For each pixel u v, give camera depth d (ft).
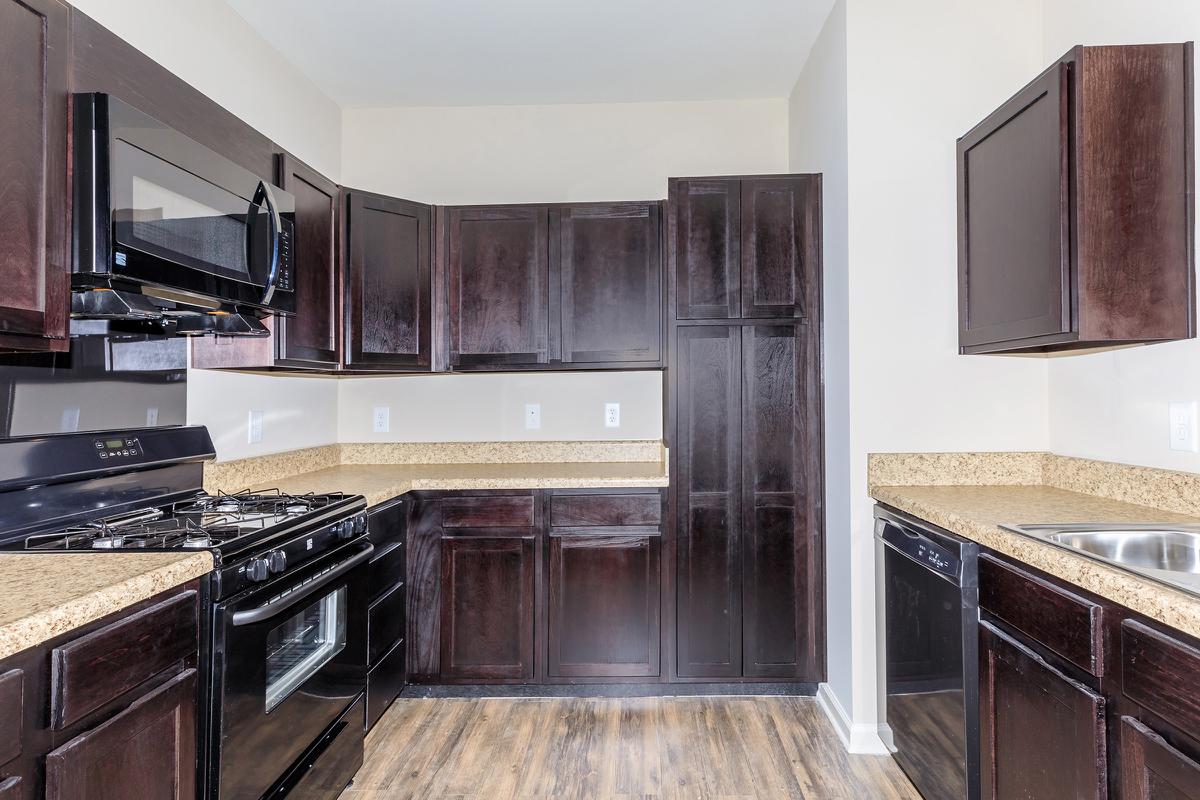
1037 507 5.41
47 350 3.68
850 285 6.77
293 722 4.85
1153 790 3.16
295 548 4.85
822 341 7.68
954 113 6.75
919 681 5.57
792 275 7.73
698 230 7.82
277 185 5.92
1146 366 5.44
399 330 7.88
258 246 5.19
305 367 6.52
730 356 7.77
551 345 8.28
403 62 8.45
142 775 3.45
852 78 6.81
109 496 5.17
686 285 7.82
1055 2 6.51
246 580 4.30
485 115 9.71
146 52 5.93
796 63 8.53
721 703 7.72
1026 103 5.33
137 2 5.80
